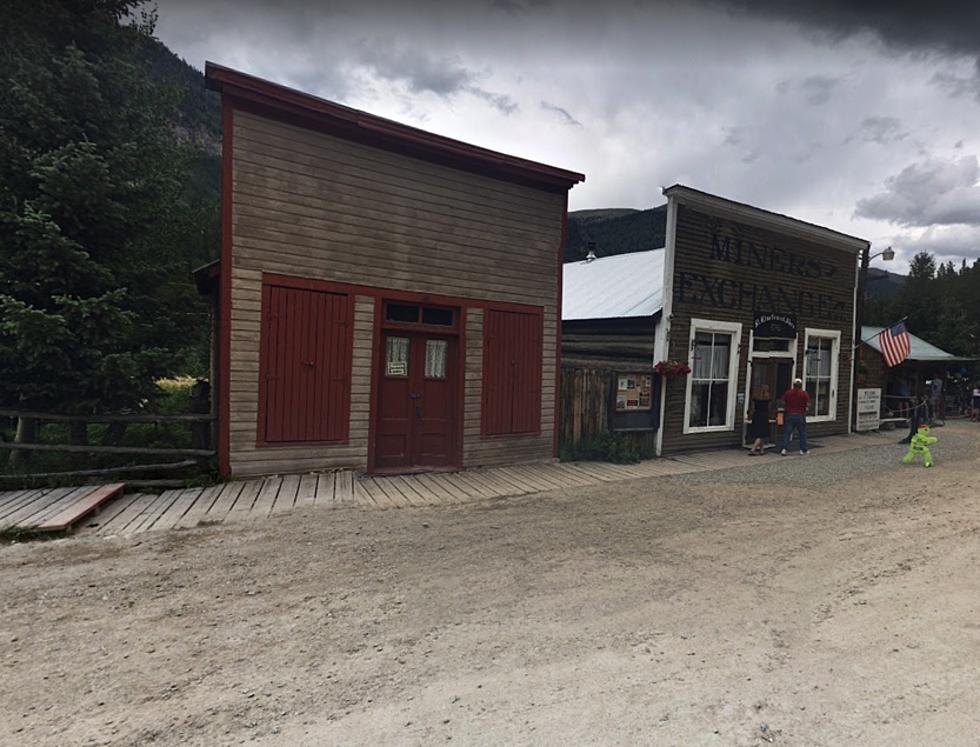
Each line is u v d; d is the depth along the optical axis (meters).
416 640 3.43
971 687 3.06
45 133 7.06
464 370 8.91
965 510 7.07
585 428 10.47
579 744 2.48
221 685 2.89
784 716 2.75
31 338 6.29
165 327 7.95
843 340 15.34
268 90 7.16
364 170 8.05
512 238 9.37
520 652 3.30
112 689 2.83
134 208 7.91
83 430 7.62
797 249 13.91
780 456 11.55
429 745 2.46
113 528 5.42
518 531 5.80
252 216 7.27
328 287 7.80
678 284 11.56
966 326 30.48
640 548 5.32
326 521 5.90
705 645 3.46
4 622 3.54
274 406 7.47
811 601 4.18
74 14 7.91
